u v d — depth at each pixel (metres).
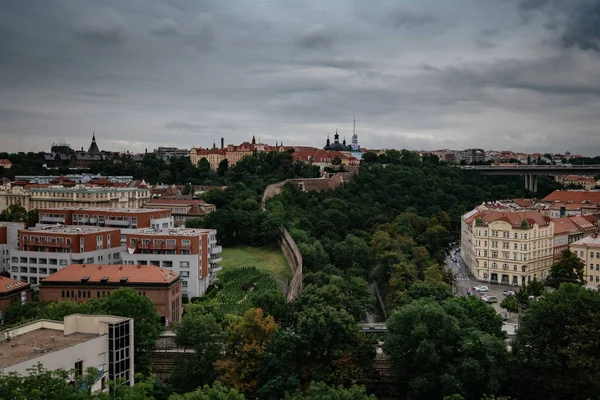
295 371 154.38
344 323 159.62
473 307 176.50
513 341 167.00
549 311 155.62
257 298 189.25
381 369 168.25
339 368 154.38
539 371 152.75
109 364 123.69
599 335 146.75
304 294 191.50
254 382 149.38
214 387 119.44
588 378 142.00
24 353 114.12
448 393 145.00
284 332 154.25
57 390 87.88
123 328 125.50
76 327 127.69
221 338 159.50
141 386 102.69
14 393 82.50
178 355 167.50
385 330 198.62
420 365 155.88
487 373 148.25
